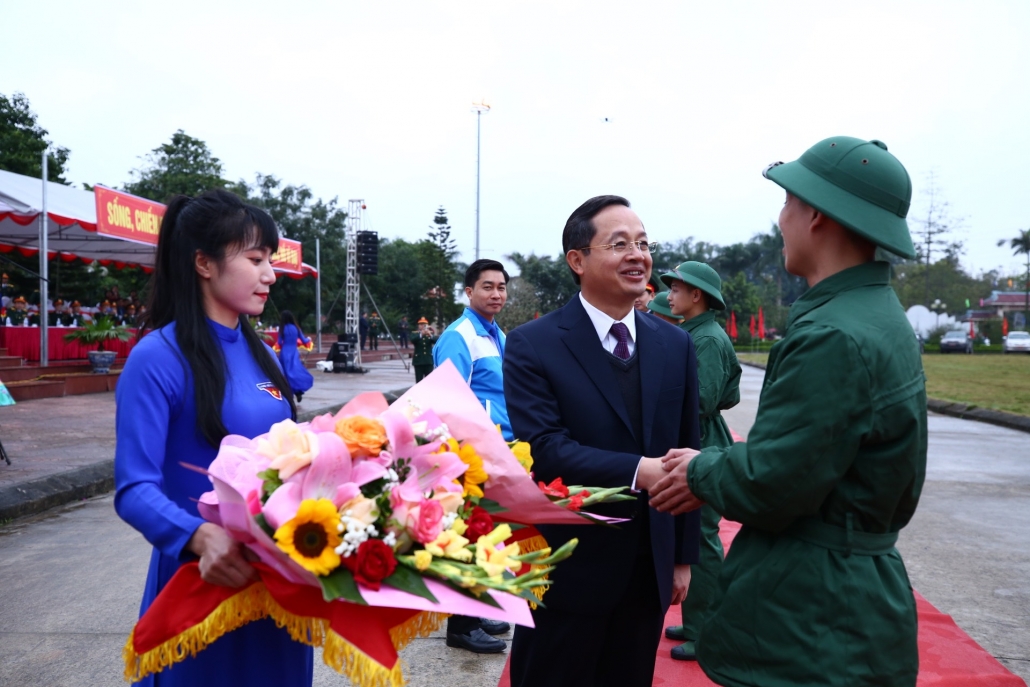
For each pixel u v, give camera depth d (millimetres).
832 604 1755
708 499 1876
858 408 1707
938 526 6461
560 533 2301
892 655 1763
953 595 4688
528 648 2371
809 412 1717
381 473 1521
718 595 1966
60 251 19172
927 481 8539
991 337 62062
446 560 1557
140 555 5246
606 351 2447
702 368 3930
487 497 1864
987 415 15031
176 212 1917
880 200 1849
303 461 1473
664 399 2449
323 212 46469
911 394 1777
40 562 5094
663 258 64375
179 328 1863
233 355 1955
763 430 1787
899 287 80625
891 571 1817
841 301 1834
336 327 45906
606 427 2365
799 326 1842
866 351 1727
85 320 18281
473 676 3439
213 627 1562
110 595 4457
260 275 1947
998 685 3344
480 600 1543
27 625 3998
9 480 6727
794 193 1909
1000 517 6816
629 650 2428
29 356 16344
